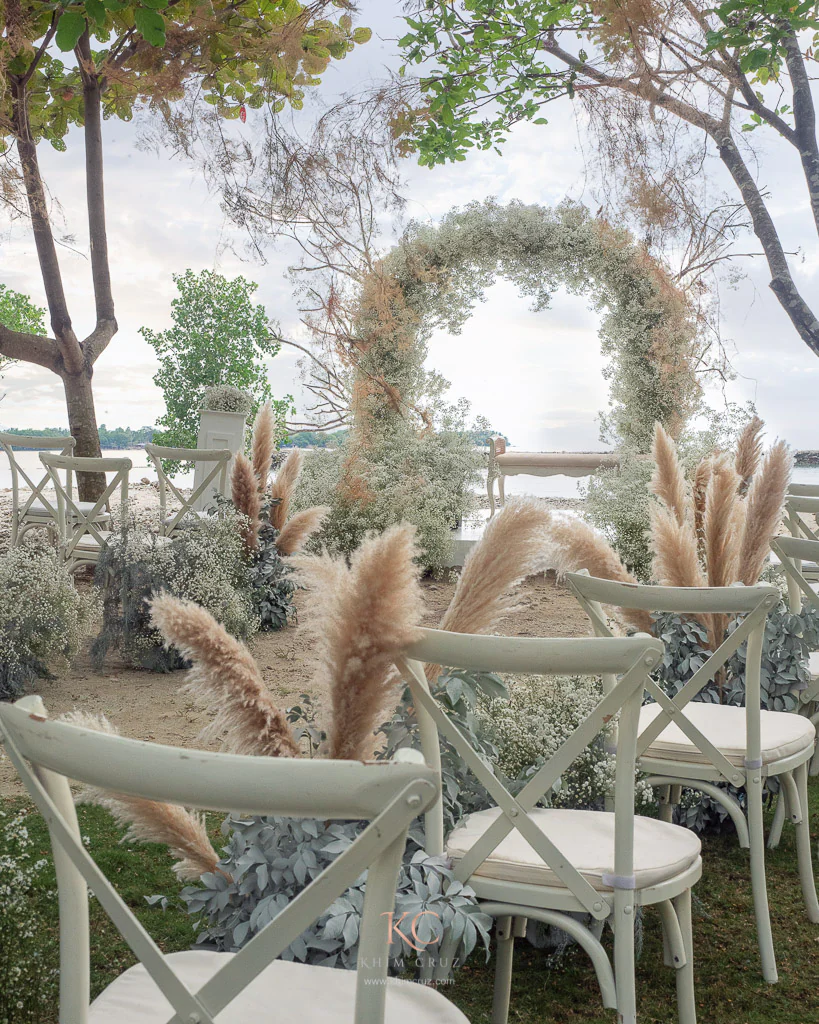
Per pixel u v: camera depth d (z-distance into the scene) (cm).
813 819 283
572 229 687
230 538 514
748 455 346
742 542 281
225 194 660
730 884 240
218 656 134
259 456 575
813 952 206
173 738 338
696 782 210
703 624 276
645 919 220
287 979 113
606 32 611
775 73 692
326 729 139
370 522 680
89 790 135
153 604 133
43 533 591
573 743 138
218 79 708
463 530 754
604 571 258
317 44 675
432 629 135
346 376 717
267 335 1085
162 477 529
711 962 201
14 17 585
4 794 277
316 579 137
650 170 623
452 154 757
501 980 168
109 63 681
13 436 567
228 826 166
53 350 716
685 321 662
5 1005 138
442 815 162
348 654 133
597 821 168
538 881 144
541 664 130
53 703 379
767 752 206
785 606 296
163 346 1115
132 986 111
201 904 151
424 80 683
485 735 202
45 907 196
